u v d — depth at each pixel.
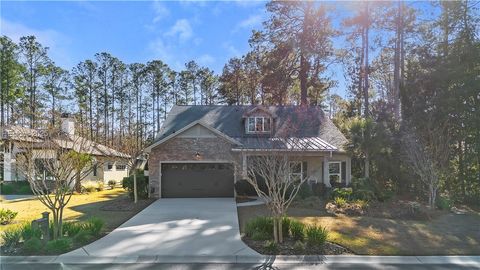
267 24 34.69
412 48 26.02
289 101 35.81
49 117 20.28
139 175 21.55
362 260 8.71
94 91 52.25
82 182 26.47
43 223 10.08
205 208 16.61
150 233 11.33
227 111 26.91
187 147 21.02
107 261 8.56
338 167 23.56
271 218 11.02
